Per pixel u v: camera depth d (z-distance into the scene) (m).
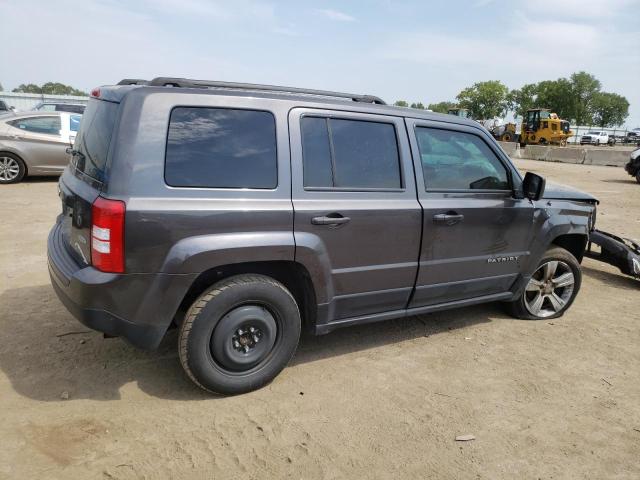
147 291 2.72
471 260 3.95
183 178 2.77
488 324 4.55
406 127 3.61
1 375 3.18
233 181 2.90
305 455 2.62
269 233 2.97
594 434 2.96
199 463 2.51
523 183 4.18
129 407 2.93
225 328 2.96
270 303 3.07
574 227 4.57
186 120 2.82
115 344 3.66
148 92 2.75
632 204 11.82
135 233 2.62
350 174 3.33
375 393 3.26
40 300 4.38
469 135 3.93
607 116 96.44
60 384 3.12
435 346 4.02
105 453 2.53
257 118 3.02
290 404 3.07
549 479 2.56
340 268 3.31
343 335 4.13
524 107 94.25
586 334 4.43
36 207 8.10
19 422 2.72
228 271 3.05
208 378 2.97
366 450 2.69
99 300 2.68
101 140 2.85
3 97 31.22
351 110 3.37
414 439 2.81
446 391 3.34
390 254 3.50
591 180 17.08
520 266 4.32
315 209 3.11
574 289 4.80
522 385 3.47
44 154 10.30
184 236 2.74
